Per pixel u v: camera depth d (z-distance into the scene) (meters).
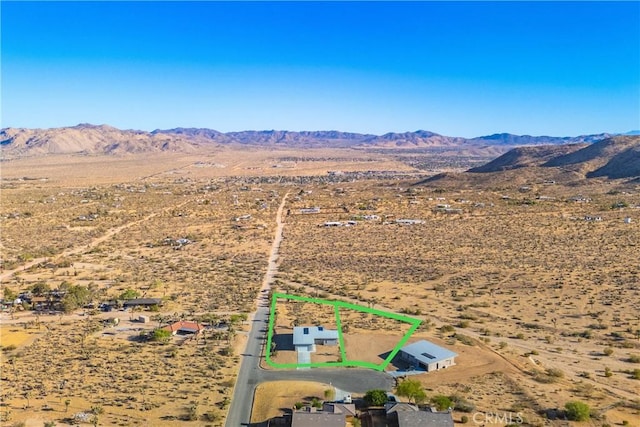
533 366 74.69
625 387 68.50
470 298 108.31
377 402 62.41
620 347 82.56
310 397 64.94
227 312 99.56
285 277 125.25
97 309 102.12
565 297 107.38
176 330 88.62
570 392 66.25
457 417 59.25
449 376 71.38
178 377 71.06
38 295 107.50
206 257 148.12
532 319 95.69
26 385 68.25
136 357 78.31
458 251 150.38
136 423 58.84
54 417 59.94
